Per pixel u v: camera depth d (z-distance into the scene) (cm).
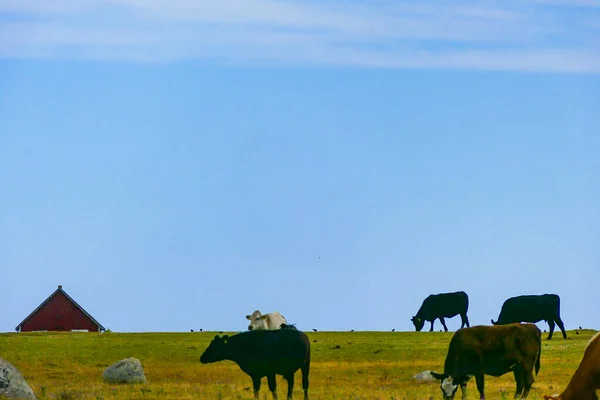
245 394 4638
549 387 4975
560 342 7919
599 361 3225
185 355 7200
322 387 5125
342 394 4594
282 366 4388
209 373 6066
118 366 5459
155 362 6856
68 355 7156
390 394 4559
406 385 5312
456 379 4312
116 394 4612
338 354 7144
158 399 4375
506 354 4294
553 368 6044
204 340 8244
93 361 6850
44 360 6844
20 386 4375
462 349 4284
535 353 4341
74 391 4747
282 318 5916
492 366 4300
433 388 4975
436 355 7006
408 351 7181
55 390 4784
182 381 5603
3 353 7250
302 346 4403
